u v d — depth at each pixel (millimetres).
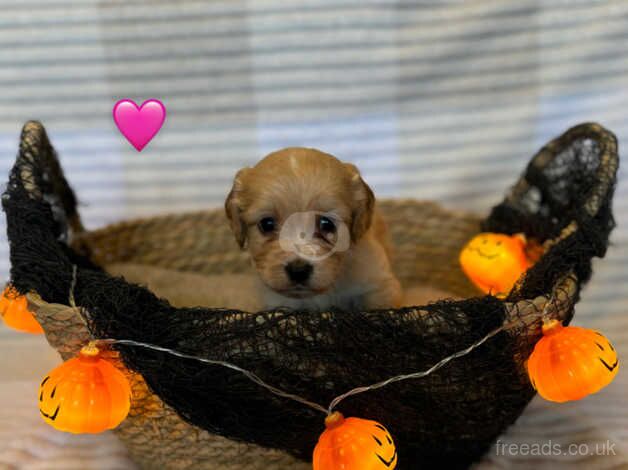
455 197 646
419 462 364
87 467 406
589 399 468
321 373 313
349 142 641
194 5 598
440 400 330
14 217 366
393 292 415
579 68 596
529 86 609
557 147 451
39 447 426
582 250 351
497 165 633
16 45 598
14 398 489
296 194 351
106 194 644
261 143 641
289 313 308
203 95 624
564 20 586
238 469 367
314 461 298
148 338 312
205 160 640
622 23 576
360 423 299
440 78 621
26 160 394
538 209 470
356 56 619
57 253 363
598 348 308
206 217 566
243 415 323
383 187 646
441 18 605
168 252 567
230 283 509
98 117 625
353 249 394
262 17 605
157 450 367
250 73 621
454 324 310
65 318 324
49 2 589
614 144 398
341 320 305
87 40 602
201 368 312
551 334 318
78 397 297
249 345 307
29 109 616
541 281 336
